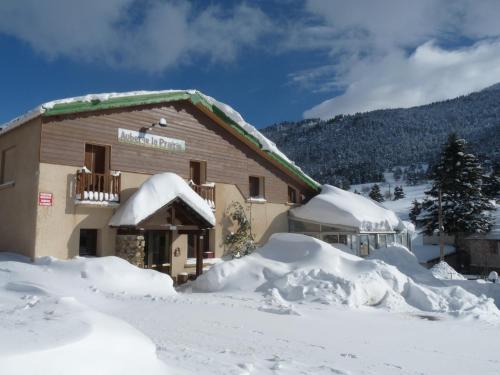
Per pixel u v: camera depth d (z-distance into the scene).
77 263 12.87
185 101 18.98
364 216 21.72
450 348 8.09
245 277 14.45
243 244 19.97
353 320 10.54
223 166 20.31
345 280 13.17
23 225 14.65
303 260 15.23
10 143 16.03
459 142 36.66
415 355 7.33
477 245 34.44
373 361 6.69
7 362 3.04
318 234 22.50
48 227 14.30
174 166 18.25
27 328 3.95
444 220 35.59
